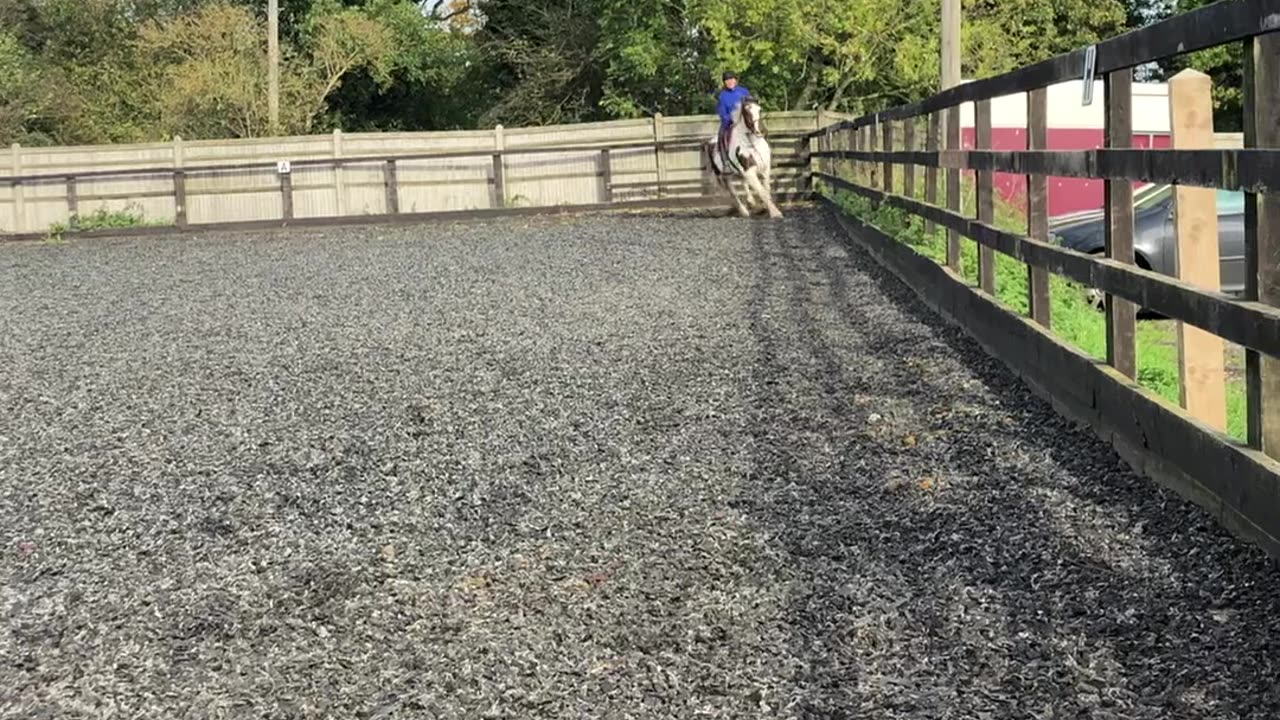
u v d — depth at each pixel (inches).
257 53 1322.6
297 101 1304.1
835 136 788.0
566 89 1391.5
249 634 150.6
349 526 193.2
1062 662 131.0
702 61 1178.6
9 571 178.7
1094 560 159.2
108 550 186.4
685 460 222.4
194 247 834.8
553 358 333.4
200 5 1461.6
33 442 261.6
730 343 340.8
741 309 405.1
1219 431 169.6
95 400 305.0
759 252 590.9
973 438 224.2
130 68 1453.0
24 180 1041.5
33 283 623.8
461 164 1066.1
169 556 182.1
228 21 1293.1
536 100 1376.7
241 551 183.0
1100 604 145.3
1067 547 164.6
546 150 1042.1
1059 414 236.2
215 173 1056.2
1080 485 190.4
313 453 240.1
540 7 1427.2
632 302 438.6
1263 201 151.9
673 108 1252.5
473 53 1561.3
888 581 157.8
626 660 138.1
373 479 219.8
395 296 497.4
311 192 1060.5
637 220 879.7
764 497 197.6
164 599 163.9
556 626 148.8
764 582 160.1
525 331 384.5
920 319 359.6
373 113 1589.6
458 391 294.5
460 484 213.8
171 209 1063.0
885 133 518.0
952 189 362.6
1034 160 255.1
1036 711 120.7
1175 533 164.2
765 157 825.5
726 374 298.4
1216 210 199.6
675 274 519.8
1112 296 213.2
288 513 201.5
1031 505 183.5
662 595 157.3
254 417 276.1
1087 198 722.8
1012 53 1114.7
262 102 1268.5
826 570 163.0
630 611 152.5
